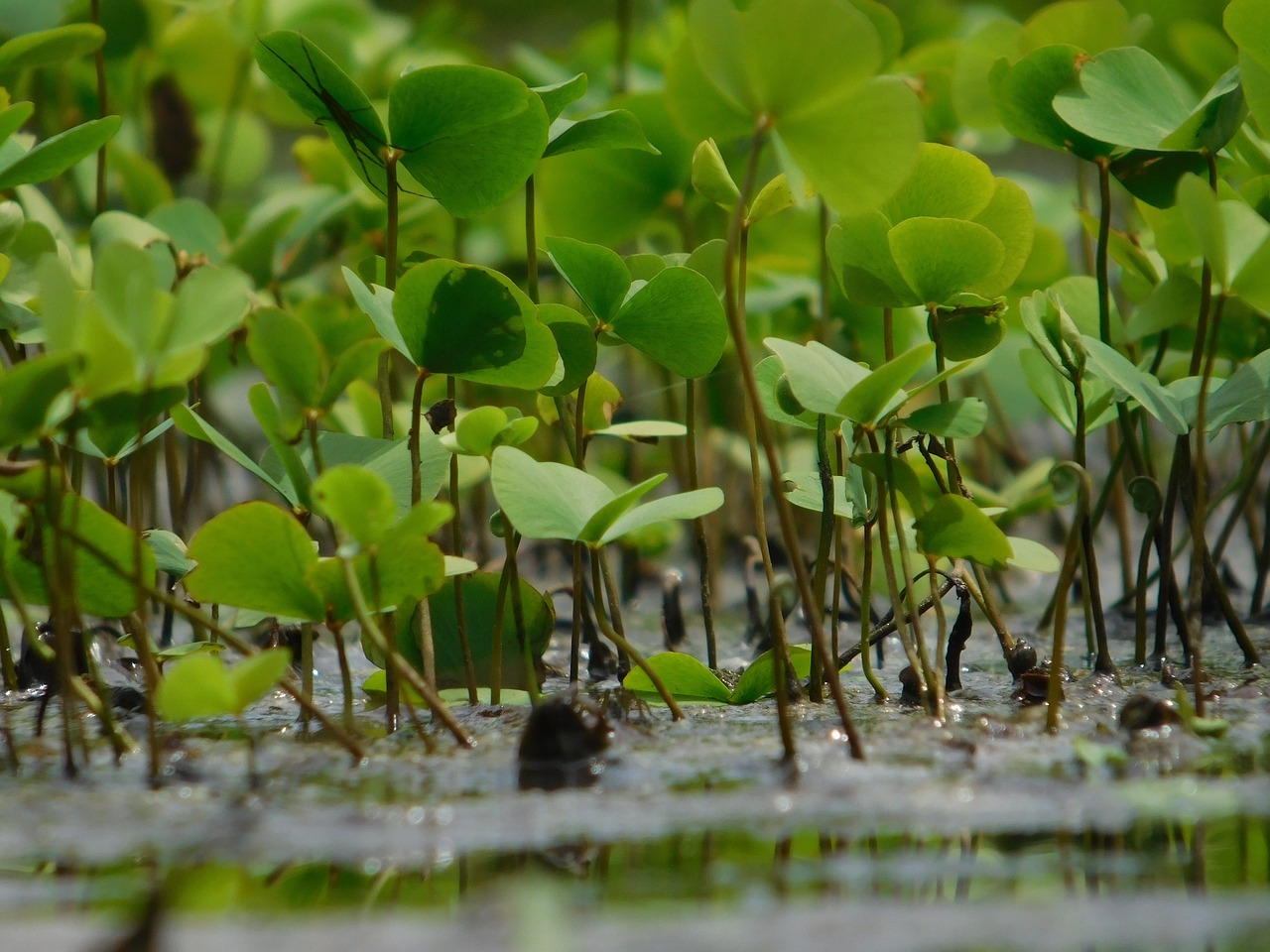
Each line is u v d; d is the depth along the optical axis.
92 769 2.10
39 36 2.15
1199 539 2.12
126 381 2.08
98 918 2.05
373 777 2.09
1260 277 2.11
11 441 2.08
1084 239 2.24
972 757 2.10
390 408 2.14
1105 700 2.14
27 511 2.10
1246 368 2.14
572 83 2.15
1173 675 2.16
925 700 2.13
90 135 2.13
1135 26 2.20
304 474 2.12
